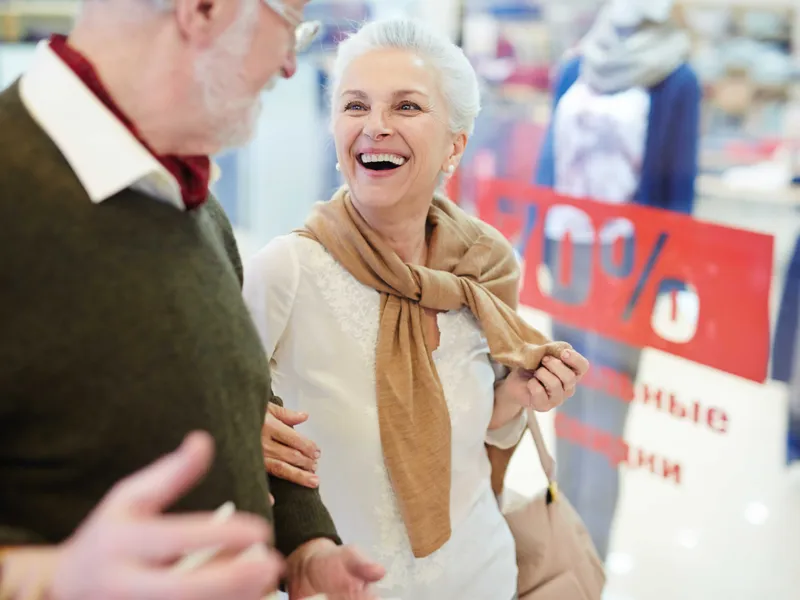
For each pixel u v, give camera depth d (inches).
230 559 31.0
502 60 137.6
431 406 54.8
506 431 62.2
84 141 32.3
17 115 32.6
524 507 65.2
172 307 33.5
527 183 109.4
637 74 97.0
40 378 30.7
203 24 33.2
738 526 106.5
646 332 95.4
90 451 31.6
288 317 54.3
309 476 48.5
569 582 63.9
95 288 31.7
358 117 53.9
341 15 139.6
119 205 33.1
